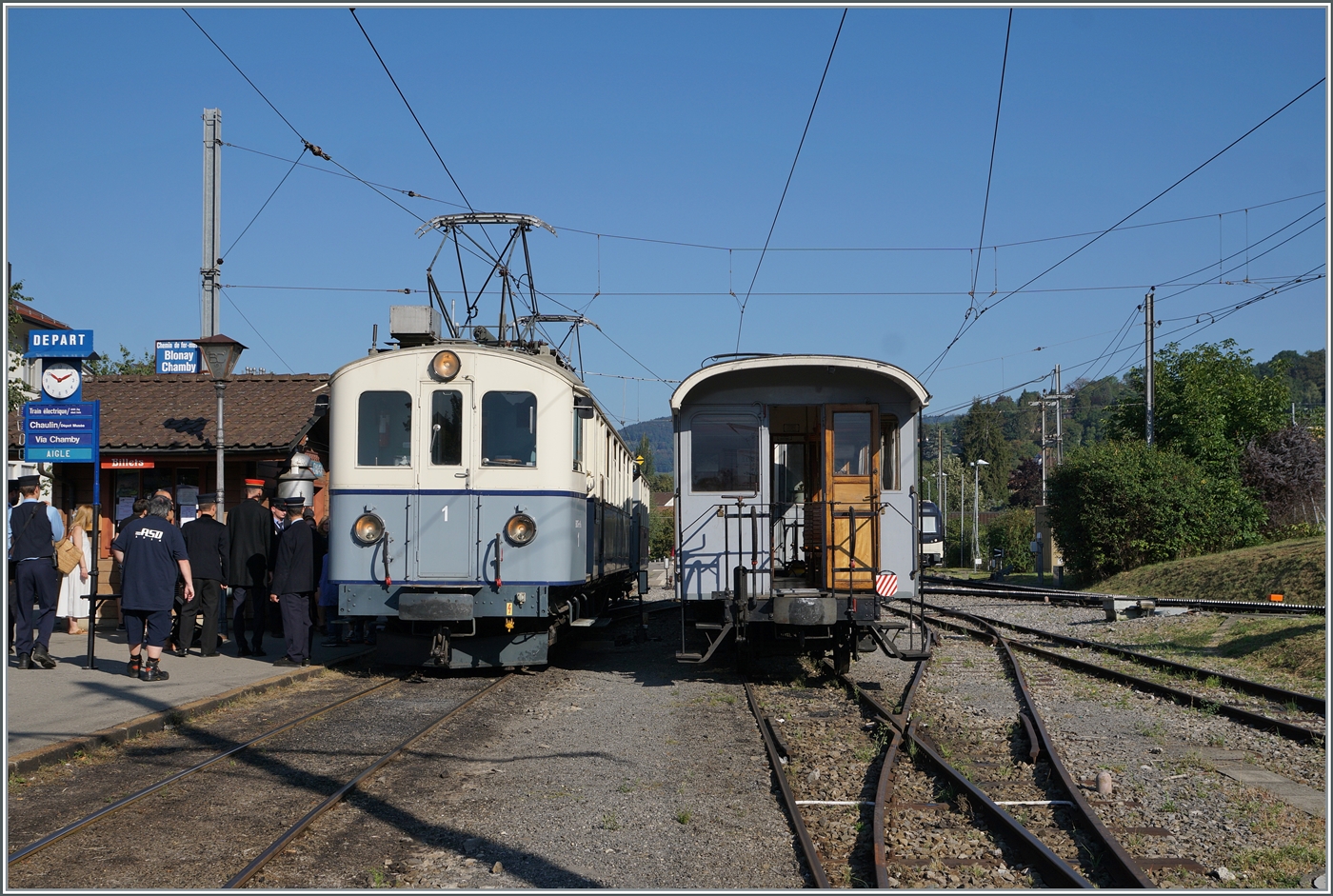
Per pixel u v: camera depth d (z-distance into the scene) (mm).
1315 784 7438
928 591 31359
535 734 9023
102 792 6668
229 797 6648
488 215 16453
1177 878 5473
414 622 12250
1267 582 23047
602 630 19078
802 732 9203
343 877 5305
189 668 11672
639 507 23109
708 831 6223
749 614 11922
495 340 14898
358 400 12141
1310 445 36531
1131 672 13094
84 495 16438
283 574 12195
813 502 12914
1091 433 139750
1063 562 34938
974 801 6637
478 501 11945
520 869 5508
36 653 11398
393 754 7879
